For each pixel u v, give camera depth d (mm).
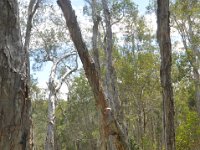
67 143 42594
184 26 25578
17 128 2041
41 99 26672
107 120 3781
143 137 29203
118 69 29031
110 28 16719
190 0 24328
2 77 2008
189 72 25609
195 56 25594
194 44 25547
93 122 40969
